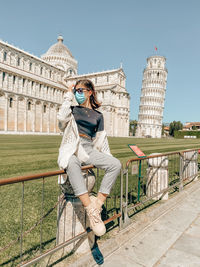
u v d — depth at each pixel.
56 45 92.50
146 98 106.44
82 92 2.72
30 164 9.82
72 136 2.52
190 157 7.69
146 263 2.85
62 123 2.51
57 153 14.38
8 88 55.62
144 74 109.69
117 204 5.21
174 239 3.54
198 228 3.98
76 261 2.71
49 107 69.69
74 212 2.98
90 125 2.70
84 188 2.29
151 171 5.62
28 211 4.57
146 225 4.05
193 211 4.88
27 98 61.12
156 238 3.56
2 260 2.89
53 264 2.72
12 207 4.76
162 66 107.88
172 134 114.06
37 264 2.72
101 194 2.50
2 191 5.87
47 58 88.00
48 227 3.92
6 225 3.93
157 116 105.00
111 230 3.71
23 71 66.00
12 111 57.47
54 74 80.25
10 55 61.62
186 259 2.96
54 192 5.85
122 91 80.12
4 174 7.57
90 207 2.27
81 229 2.99
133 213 4.52
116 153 15.47
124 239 3.44
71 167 2.33
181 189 6.33
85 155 2.54
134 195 6.02
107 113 75.19
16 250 3.14
